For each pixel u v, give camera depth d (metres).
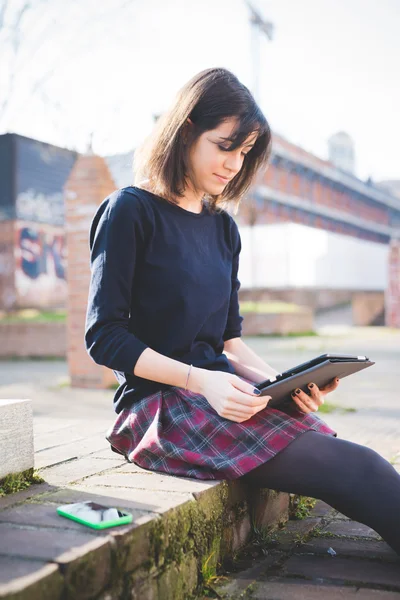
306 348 14.94
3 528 1.53
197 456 1.93
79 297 7.78
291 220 22.67
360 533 2.30
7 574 1.25
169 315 2.01
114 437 2.20
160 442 1.99
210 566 1.87
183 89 2.00
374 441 4.03
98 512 1.57
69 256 7.79
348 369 1.94
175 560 1.68
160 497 1.78
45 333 15.84
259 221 30.52
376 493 1.81
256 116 1.96
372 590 1.80
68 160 24.78
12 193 23.33
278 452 1.90
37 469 2.18
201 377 1.87
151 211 2.02
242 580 1.88
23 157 23.47
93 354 1.94
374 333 21.58
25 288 24.12
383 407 5.73
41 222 24.69
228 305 2.16
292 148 19.41
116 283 1.94
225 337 2.35
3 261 23.91
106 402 6.50
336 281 52.59
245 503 2.12
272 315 21.39
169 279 2.00
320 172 21.73
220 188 2.03
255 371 2.23
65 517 1.61
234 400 1.81
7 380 9.52
